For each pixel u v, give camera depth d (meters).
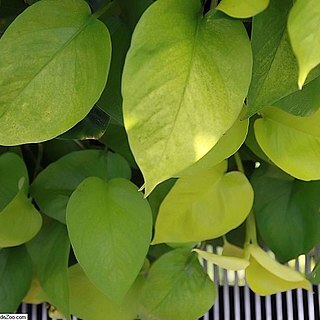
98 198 0.45
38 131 0.37
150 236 0.45
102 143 0.53
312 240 0.52
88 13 0.39
